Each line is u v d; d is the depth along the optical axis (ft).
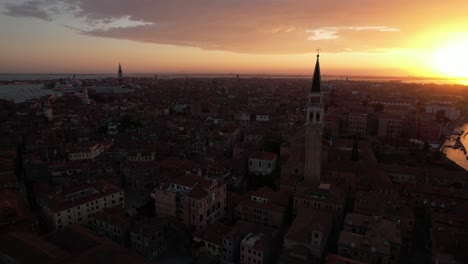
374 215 454.81
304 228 424.46
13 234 413.39
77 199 530.68
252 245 412.57
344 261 352.69
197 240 451.53
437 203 515.50
